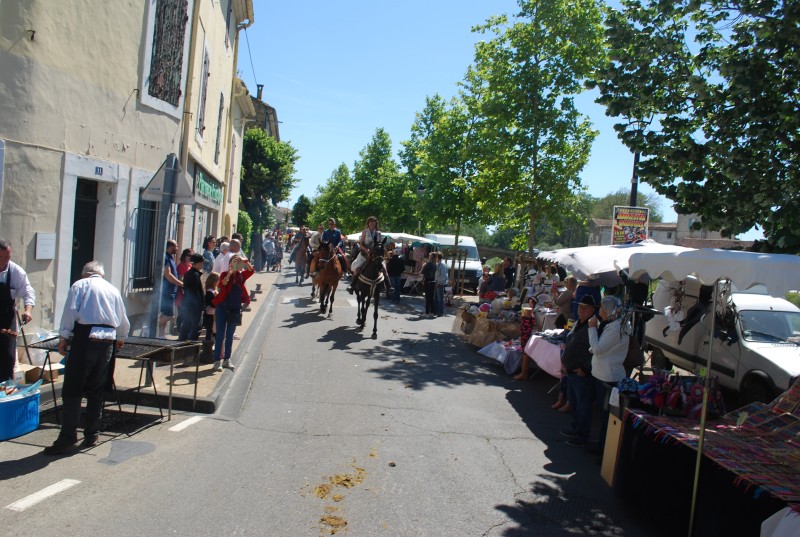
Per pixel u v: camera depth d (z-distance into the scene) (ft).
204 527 13.53
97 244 29.71
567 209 62.13
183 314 29.45
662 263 18.16
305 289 71.82
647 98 25.98
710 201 24.27
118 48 29.14
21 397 18.42
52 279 25.70
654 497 15.61
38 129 24.59
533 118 58.75
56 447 17.21
